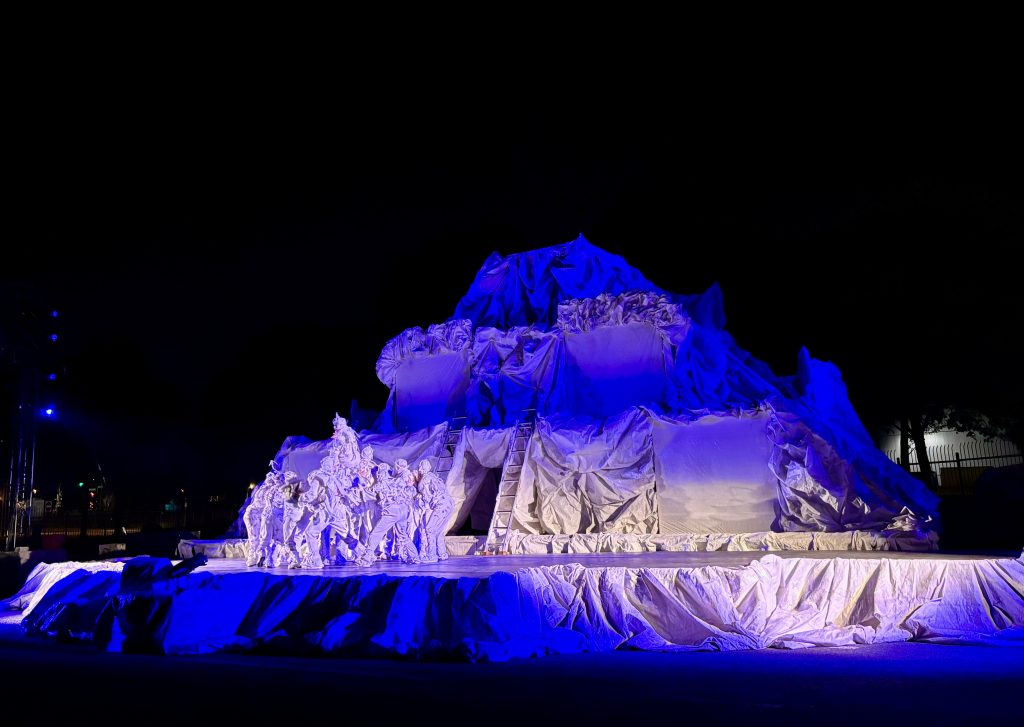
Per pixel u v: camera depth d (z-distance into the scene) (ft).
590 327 58.18
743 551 42.57
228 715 14.53
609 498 49.73
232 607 27.53
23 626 35.42
